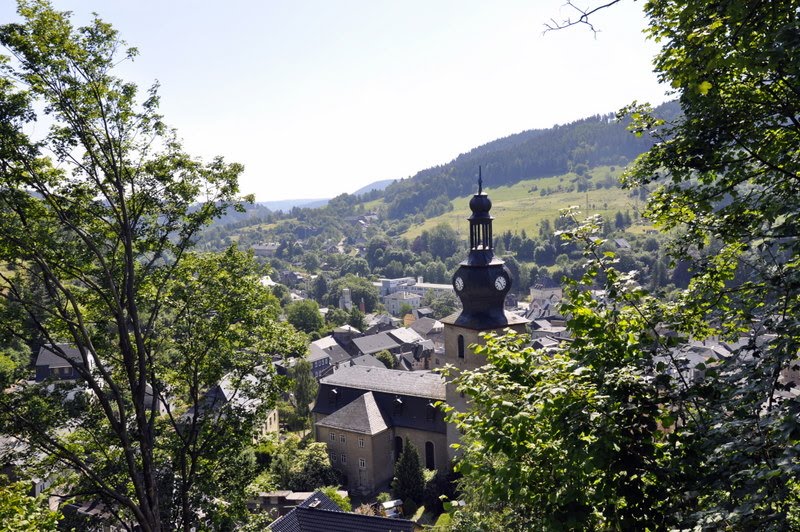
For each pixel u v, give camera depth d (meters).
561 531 7.70
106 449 19.92
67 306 18.84
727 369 7.62
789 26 6.87
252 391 22.39
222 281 21.70
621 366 8.55
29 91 16.50
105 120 17.50
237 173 20.38
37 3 16.27
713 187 11.64
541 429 8.70
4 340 17.59
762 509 6.02
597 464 7.46
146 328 19.73
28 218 17.45
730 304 9.42
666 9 10.65
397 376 60.91
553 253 188.25
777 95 10.38
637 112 13.05
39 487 29.77
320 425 56.53
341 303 175.75
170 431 21.72
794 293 7.71
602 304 9.45
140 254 19.66
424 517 44.91
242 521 22.53
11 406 17.56
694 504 7.25
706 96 10.77
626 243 154.62
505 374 9.62
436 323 141.50
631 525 7.61
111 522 20.58
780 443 6.10
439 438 53.91
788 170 10.43
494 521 12.49
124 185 18.78
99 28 17.06
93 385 17.12
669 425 7.84
